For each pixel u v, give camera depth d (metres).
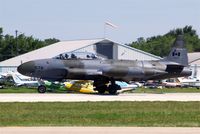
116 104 101.81
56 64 144.00
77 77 146.00
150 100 115.44
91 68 146.38
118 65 148.88
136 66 151.38
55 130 58.12
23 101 109.19
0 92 160.25
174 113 84.44
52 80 146.25
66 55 146.62
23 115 79.88
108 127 62.19
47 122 69.62
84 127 61.97
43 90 152.12
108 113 83.81
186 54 163.00
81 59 147.12
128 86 172.12
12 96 128.62
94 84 148.75
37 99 115.88
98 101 109.44
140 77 151.38
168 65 154.38
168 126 64.38
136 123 68.62
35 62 143.88
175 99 120.94
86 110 89.12
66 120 72.75
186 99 121.50
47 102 105.44
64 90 158.00
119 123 68.62
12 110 88.25
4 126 63.25
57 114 81.75
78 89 152.12
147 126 64.19
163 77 156.50
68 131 57.34
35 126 63.44
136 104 102.50
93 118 76.00
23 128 60.09
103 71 145.75
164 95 142.62
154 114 82.62
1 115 79.62
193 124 66.75
